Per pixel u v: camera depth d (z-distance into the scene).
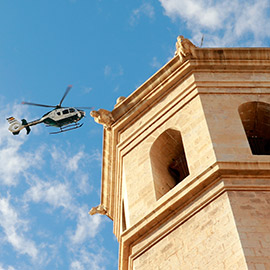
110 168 41.97
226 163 31.45
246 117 37.28
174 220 31.59
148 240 32.03
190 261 29.30
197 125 35.41
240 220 28.95
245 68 38.75
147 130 38.69
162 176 36.53
